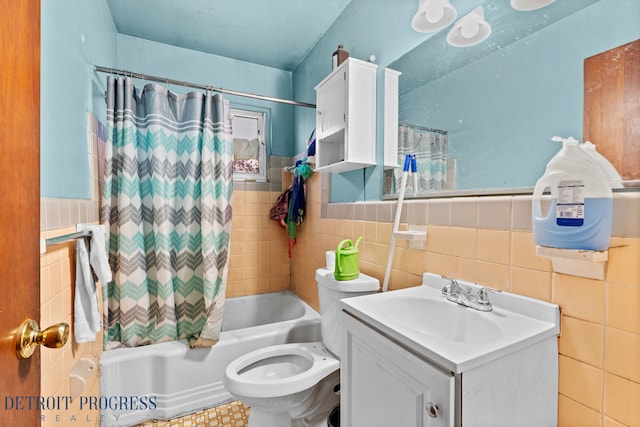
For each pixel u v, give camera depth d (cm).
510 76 88
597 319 70
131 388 153
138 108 173
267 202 257
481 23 97
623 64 65
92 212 146
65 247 104
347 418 96
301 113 247
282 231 262
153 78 171
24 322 51
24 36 53
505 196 90
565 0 76
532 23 83
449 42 109
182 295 177
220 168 182
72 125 118
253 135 258
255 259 252
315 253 213
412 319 100
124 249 161
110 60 188
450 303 96
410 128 127
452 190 107
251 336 176
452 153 107
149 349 161
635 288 64
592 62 71
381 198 145
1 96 46
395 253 133
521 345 69
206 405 164
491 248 93
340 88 149
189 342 169
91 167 145
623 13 66
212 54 238
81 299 110
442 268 110
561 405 77
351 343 95
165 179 173
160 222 169
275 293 253
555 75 78
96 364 142
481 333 84
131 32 209
